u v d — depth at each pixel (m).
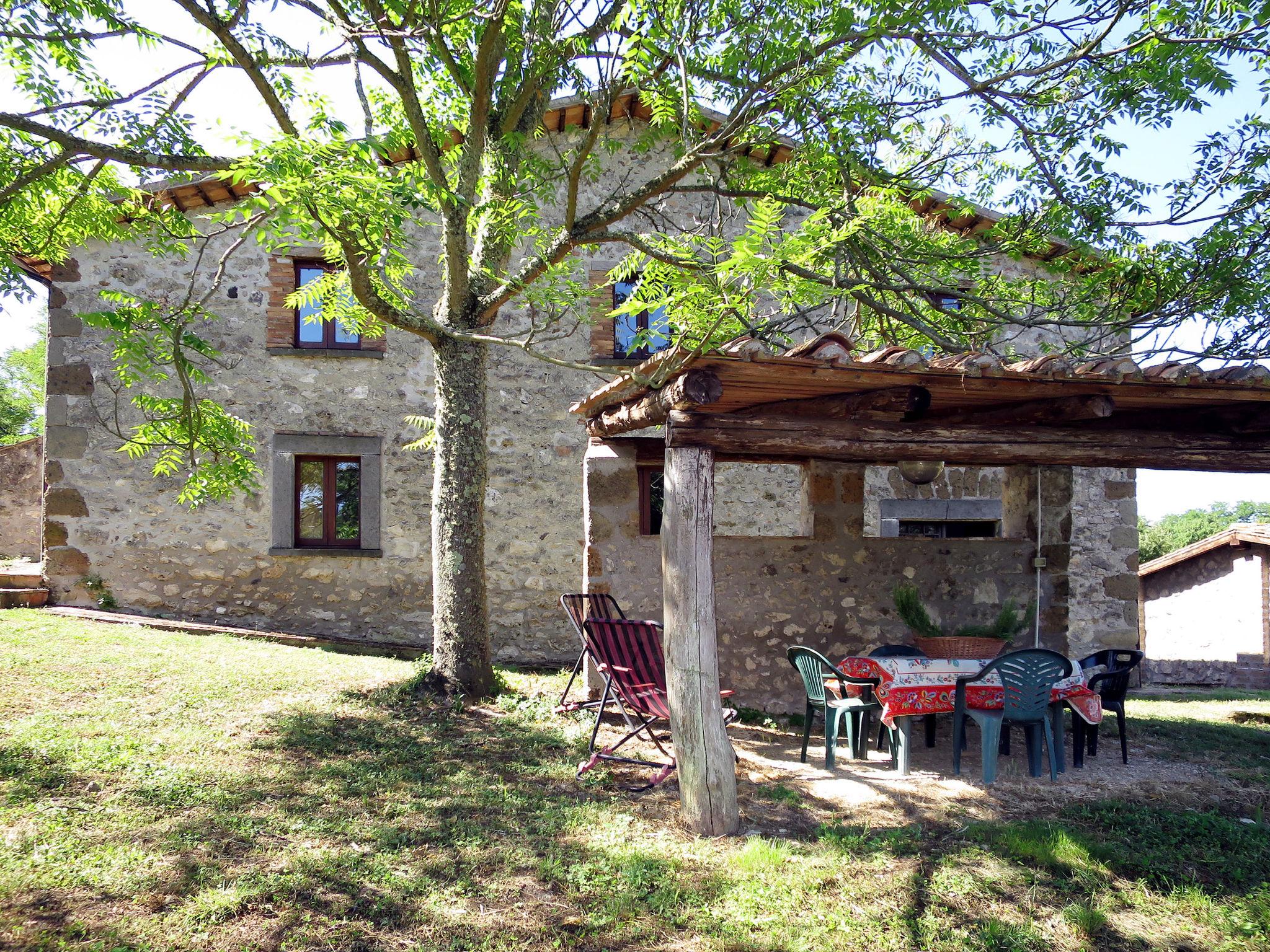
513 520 9.01
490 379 9.05
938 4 5.09
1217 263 5.79
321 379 8.88
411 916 3.03
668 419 3.99
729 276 3.61
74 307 8.55
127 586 8.49
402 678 6.36
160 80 5.56
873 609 6.46
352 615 8.78
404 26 5.41
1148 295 6.12
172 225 6.41
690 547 3.92
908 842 3.74
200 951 2.75
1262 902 3.27
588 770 4.61
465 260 5.96
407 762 4.62
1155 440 4.52
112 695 5.32
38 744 4.30
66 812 3.61
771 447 4.03
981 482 9.66
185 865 3.26
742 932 3.01
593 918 3.07
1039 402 4.36
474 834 3.71
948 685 4.86
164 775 4.11
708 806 3.83
